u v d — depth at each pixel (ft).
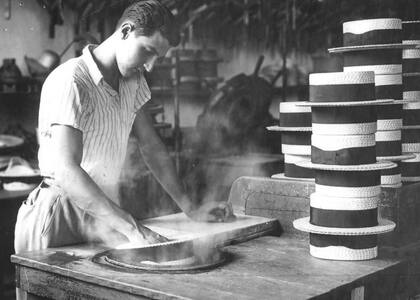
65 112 7.14
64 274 6.32
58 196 7.69
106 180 8.23
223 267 6.44
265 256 6.94
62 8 17.75
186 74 19.83
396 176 7.85
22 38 17.25
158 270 6.23
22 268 6.85
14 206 13.56
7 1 16.80
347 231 6.58
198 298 5.41
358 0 19.93
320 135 6.72
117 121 8.02
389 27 7.78
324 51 21.93
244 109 19.76
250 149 19.95
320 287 5.77
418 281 7.14
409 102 7.68
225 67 22.17
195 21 20.81
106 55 7.67
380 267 6.48
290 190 8.30
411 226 7.63
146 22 7.14
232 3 21.27
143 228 6.95
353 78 6.51
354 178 6.61
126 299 5.87
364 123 6.57
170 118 20.74
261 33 22.35
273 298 5.43
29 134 16.63
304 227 6.81
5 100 16.85
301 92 22.43
